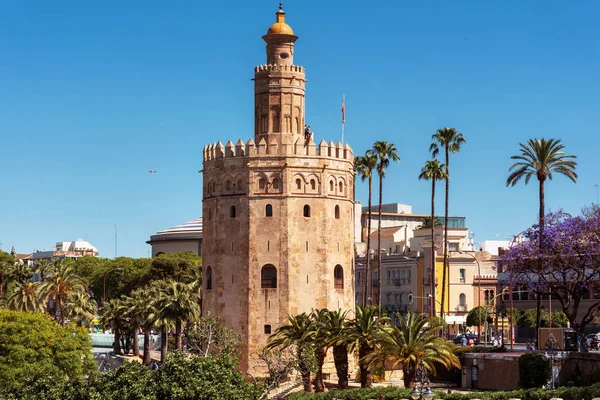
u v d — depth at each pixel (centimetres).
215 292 11944
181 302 12444
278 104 12056
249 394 7550
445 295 17125
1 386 9238
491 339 13288
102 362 12338
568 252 10500
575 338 9800
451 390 9681
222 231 11938
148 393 7206
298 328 9844
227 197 11931
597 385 8306
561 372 9175
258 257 11675
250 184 11769
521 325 14675
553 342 9631
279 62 12225
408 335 8781
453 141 14862
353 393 8756
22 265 16862
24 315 9756
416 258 17600
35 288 14900
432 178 14875
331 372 11556
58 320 15725
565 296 10900
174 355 7494
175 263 17625
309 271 11694
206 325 11281
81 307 15212
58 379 8038
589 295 14275
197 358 7531
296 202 11731
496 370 9612
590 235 10550
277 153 11775
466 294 17262
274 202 11719
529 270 11044
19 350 9356
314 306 11662
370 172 14988
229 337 11288
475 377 9850
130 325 14700
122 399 7294
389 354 8794
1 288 17650
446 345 9050
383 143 15025
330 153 11994
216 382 7312
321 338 9606
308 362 9444
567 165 11606
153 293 13938
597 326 14212
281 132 12019
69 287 15238
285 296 11581
